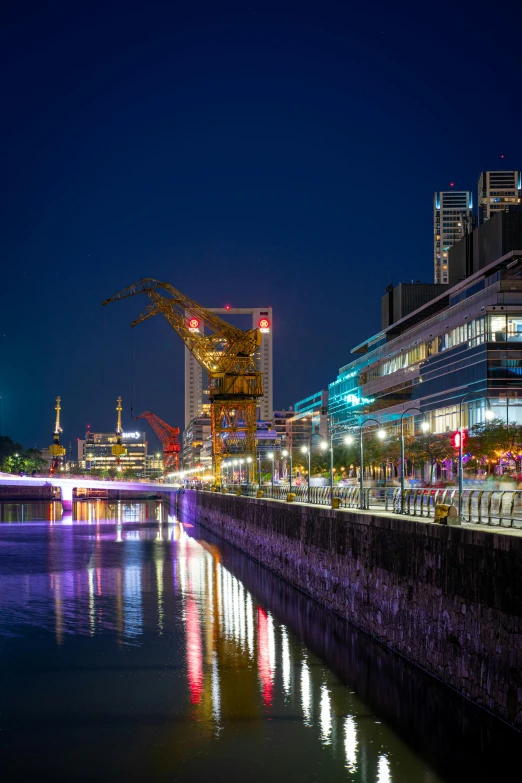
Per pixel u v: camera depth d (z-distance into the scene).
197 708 31.19
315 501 66.44
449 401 119.38
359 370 175.00
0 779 24.84
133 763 25.88
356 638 40.22
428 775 24.31
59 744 27.67
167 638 43.19
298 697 32.06
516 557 24.06
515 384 106.44
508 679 24.66
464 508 37.59
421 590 32.44
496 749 25.09
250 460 121.94
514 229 136.88
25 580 67.81
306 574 54.84
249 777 24.50
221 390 122.56
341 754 26.09
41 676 36.09
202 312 122.00
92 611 51.91
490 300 109.88
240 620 47.53
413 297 175.62
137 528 135.50
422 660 32.16
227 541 102.50
